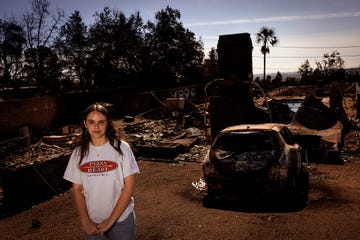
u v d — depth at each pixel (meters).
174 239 4.89
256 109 11.96
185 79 45.56
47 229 5.70
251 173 6.25
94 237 2.46
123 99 27.33
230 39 11.73
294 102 35.66
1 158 12.12
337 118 14.11
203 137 14.42
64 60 37.56
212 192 7.12
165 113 24.58
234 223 5.34
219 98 12.05
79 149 2.54
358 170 8.38
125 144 2.61
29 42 33.56
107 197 2.49
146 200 6.99
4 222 6.36
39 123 19.59
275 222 5.26
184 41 43.50
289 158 6.54
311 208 5.87
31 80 35.06
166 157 11.45
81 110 23.41
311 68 73.88
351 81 60.91
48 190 8.12
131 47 40.38
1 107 16.89
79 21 37.84
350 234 4.62
